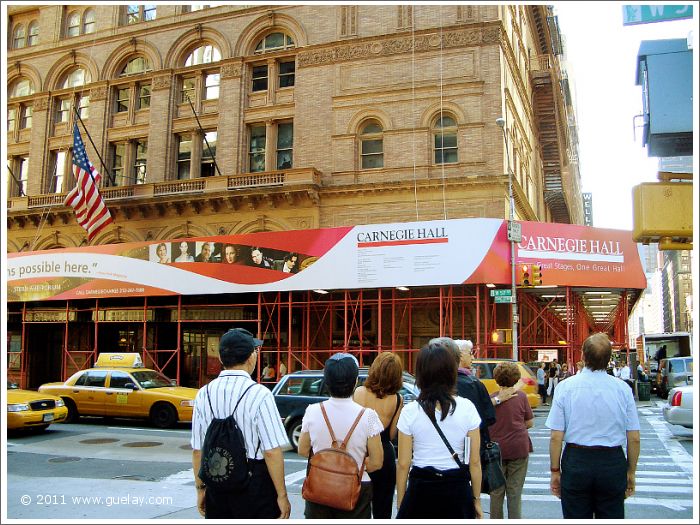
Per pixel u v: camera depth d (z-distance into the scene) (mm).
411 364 26312
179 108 32594
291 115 29875
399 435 4609
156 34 33250
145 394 17656
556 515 7883
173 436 15734
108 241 31578
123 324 32188
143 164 33031
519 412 6676
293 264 23797
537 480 10258
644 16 7320
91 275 27469
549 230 22562
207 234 29547
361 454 4668
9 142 36344
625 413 5059
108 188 31094
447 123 27656
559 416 5207
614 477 4938
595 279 22609
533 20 40156
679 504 8383
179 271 25719
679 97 7961
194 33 32469
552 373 28656
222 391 4566
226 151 30656
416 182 26734
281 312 28359
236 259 24812
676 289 126625
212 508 4449
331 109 28922
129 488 9508
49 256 28641
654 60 8086
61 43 35344
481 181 26000
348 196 27781
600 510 4992
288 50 30141
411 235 22406
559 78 41781
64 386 18797
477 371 18344
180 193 29484
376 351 23047
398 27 28438
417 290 26391
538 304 28969
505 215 26078
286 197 28047
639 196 7777
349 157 28297
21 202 33531
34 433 16203
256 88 31344
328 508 4520
